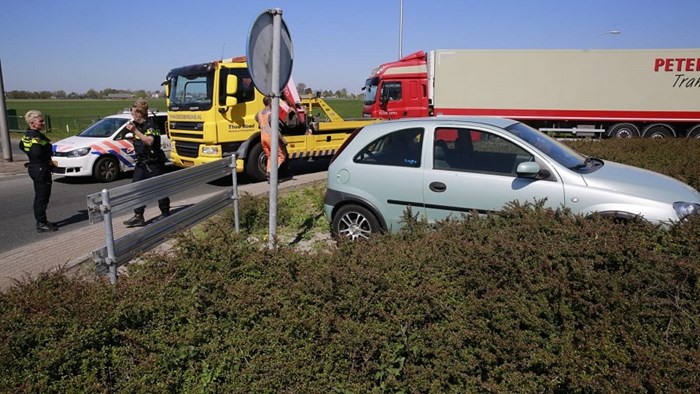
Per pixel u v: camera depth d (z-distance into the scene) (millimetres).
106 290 2996
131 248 4176
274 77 4934
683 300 2674
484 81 19781
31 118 7312
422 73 19594
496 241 3301
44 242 6488
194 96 10867
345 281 2988
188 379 2588
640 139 11180
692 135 19594
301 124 11930
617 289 2701
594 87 19469
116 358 2594
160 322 2812
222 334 2803
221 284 3111
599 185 4688
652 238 3328
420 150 5473
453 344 2607
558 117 19844
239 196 7371
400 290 2930
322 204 7852
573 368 2355
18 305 2824
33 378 2420
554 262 2990
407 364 2604
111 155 12383
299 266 3338
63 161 11867
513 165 5047
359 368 2627
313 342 2705
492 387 2406
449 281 3086
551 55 19422
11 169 15164
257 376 2578
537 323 2621
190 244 3617
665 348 2396
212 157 10570
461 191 5145
